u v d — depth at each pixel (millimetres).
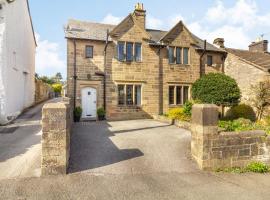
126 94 19031
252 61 20156
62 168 7012
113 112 18562
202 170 7988
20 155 8367
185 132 12984
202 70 21406
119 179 6926
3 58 14023
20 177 6723
